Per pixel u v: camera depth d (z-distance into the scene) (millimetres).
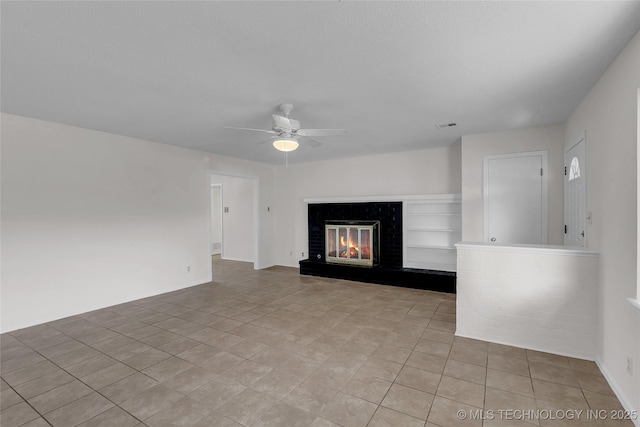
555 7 1650
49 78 2506
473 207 4383
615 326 2217
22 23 1754
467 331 3166
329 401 2137
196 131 4172
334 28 1836
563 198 3859
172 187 5105
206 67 2330
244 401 2145
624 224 2074
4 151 3398
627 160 2029
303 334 3271
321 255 6402
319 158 6320
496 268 3014
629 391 1979
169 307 4215
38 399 2188
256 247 6887
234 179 8125
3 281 3393
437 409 2037
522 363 2619
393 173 5738
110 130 4121
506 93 2877
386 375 2459
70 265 3902
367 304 4281
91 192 4109
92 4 1588
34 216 3613
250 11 1664
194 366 2625
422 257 5523
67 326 3553
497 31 1879
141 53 2119
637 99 1888
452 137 4562
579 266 2686
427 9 1658
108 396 2217
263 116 3510
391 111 3365
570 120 3543
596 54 2162
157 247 4883
